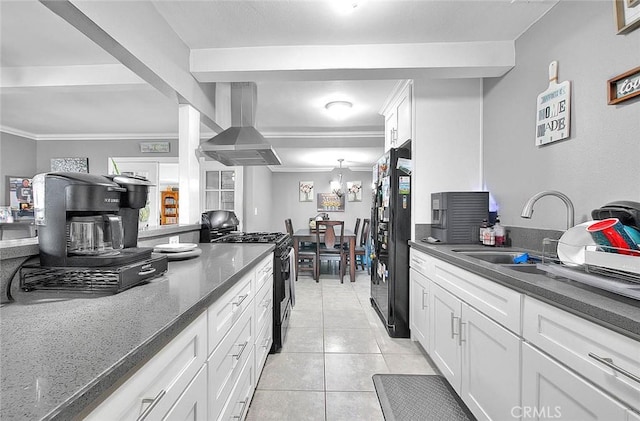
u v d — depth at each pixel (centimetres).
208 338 97
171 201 561
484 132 250
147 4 167
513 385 113
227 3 170
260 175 595
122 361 52
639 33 125
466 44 210
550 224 176
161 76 181
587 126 150
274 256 235
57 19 188
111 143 483
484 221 227
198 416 89
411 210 260
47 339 60
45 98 325
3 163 432
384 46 211
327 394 177
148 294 92
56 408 39
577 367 85
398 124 302
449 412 161
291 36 202
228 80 231
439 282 188
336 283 462
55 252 97
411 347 240
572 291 92
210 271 127
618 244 105
